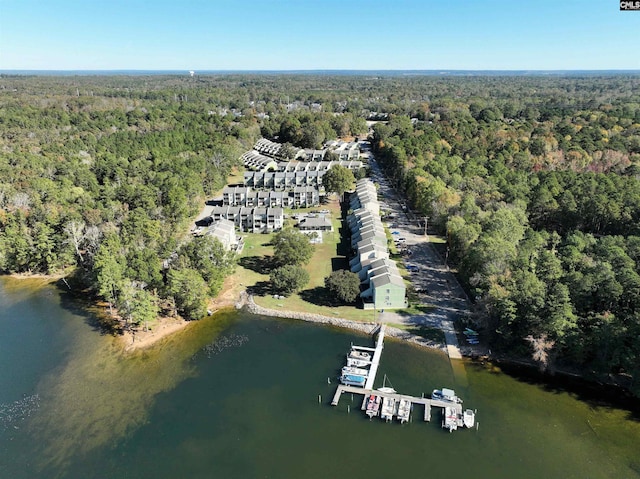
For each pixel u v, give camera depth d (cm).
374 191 15650
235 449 5738
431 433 5947
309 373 7144
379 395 6544
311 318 8600
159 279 8581
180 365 7381
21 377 7125
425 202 12850
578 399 6506
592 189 11994
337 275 8862
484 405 6412
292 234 10206
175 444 5822
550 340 6881
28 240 10438
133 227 10806
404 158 16938
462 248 9744
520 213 10800
